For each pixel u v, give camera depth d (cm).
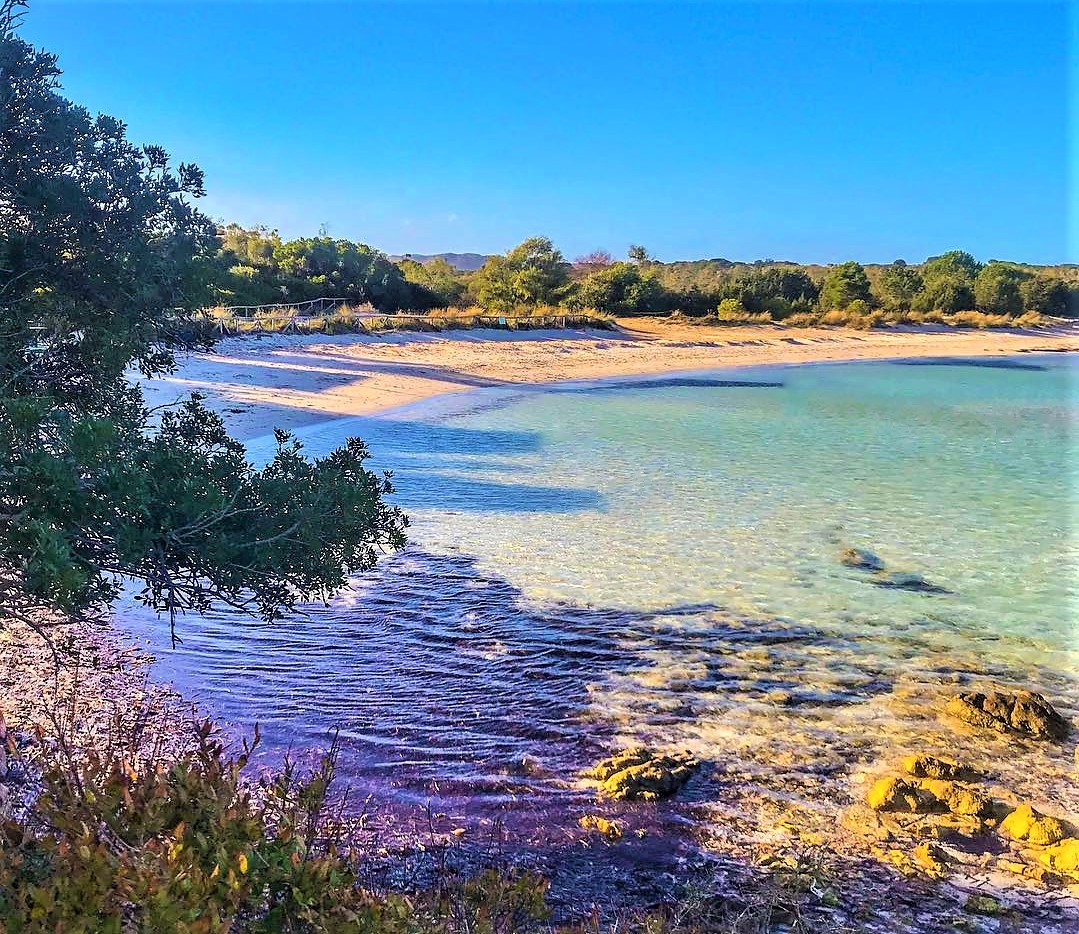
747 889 479
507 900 408
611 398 2917
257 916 310
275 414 2092
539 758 630
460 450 1828
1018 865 505
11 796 431
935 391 3531
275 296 4134
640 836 532
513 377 3259
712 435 2180
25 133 461
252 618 863
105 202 480
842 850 520
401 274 5200
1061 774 620
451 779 597
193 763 398
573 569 1063
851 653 839
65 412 429
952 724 693
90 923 264
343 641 826
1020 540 1253
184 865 287
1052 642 873
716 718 699
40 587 387
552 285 5544
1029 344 5909
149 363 520
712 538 1223
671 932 426
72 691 666
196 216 513
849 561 1134
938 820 550
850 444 2122
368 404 2370
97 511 405
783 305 6078
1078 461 1947
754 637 873
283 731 652
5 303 458
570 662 801
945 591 1026
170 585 435
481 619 895
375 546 1108
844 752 646
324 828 430
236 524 473
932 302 7106
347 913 303
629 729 678
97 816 319
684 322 5384
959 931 445
